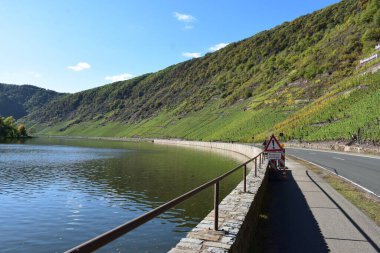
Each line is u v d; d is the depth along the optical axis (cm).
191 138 13088
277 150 1984
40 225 1911
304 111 8244
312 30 17538
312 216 1110
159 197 2662
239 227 680
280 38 19612
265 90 13575
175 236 1628
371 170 2277
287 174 2206
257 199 1094
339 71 10075
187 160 5650
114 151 8475
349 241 857
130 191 2916
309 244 848
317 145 5491
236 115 12519
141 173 4081
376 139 4041
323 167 2534
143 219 369
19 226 1891
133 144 13225
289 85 11794
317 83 10375
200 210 2111
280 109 10081
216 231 650
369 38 10600
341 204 1265
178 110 18925
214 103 16775
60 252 1511
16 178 3806
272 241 880
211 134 12019
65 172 4306
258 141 8119
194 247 558
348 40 11600
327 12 18100
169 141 13688
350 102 6406
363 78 7262
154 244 1519
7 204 2455
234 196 1014
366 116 5091
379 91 5762
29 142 14750
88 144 13100
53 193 2877
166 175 3862
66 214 2152
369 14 12100
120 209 2286
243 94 14638
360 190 1509
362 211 1147
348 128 5181
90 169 4591
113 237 307
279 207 1266
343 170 2295
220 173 3944
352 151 4241
